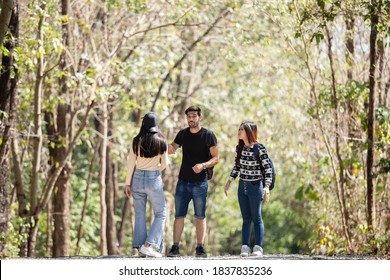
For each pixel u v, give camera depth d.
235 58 21.34
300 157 21.61
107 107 25.56
